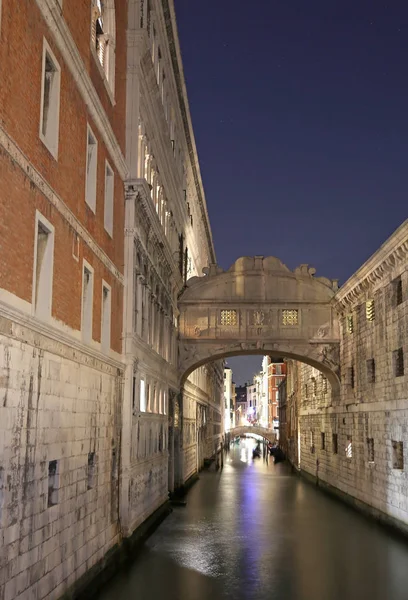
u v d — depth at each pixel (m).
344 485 34.94
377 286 28.75
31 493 11.39
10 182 10.51
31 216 11.55
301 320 36.69
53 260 12.88
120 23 20.53
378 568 19.08
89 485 15.92
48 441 12.39
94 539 15.98
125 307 20.31
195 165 45.44
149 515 24.34
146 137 23.98
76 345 14.14
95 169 16.62
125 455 19.62
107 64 19.02
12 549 10.48
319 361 36.44
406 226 22.55
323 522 27.73
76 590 14.15
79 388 14.77
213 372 72.25
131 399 20.05
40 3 11.91
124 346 20.08
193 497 36.34
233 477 49.81
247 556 20.52
